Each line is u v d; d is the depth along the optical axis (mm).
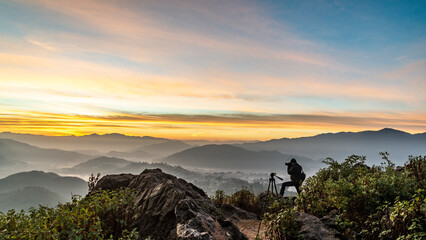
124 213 7258
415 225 4988
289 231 6227
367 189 6918
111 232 6648
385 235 5527
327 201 8180
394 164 9148
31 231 5391
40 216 6508
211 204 10023
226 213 9828
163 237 6816
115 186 11109
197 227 6125
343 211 6820
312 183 9391
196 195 10422
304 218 6898
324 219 6980
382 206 6301
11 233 5590
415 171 9547
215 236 5918
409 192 7164
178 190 8266
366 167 10023
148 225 7328
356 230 6270
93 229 5934
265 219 6918
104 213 6891
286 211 6602
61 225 5695
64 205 7160
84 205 6926
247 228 8164
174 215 7336
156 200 8109
